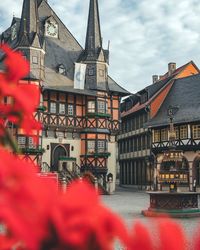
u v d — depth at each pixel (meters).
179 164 21.38
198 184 36.44
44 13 43.53
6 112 0.89
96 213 0.66
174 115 38.97
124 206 24.16
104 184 38.38
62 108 37.97
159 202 18.67
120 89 41.25
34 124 0.92
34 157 34.38
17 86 0.87
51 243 0.63
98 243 0.63
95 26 41.50
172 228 0.66
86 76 39.91
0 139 0.94
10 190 0.65
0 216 0.62
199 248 0.69
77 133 38.75
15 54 0.87
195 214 18.42
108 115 39.47
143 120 45.38
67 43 43.12
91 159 38.25
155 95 42.91
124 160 51.03
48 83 37.34
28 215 0.64
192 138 36.69
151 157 43.00
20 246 0.62
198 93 39.75
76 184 0.70
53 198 0.67
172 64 51.62
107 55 41.28
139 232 0.66
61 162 37.19
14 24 41.56
